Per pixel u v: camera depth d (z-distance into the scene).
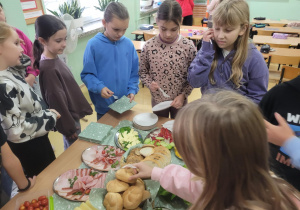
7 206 0.86
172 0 1.42
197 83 1.37
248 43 1.25
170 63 1.58
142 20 5.32
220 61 1.33
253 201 0.39
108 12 1.40
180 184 0.72
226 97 0.44
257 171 0.41
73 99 1.56
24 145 1.25
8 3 2.03
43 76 1.38
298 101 0.80
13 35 0.98
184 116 0.44
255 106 0.43
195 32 4.02
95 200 0.78
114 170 0.97
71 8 3.20
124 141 1.17
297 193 0.46
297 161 0.54
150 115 1.40
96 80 1.52
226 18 1.09
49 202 0.83
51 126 1.18
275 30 4.05
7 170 0.90
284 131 0.58
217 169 0.40
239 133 0.38
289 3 5.70
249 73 1.29
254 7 6.05
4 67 1.00
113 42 1.56
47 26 1.29
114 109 1.43
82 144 1.18
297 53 2.93
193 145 0.42
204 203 0.43
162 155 0.97
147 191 0.79
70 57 3.43
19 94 1.04
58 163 1.06
